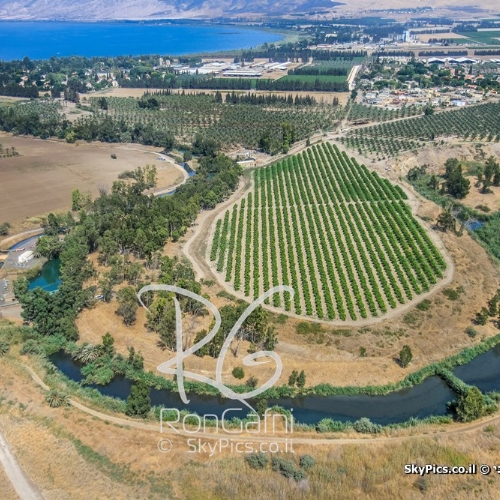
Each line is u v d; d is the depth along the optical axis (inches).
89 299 5487.2
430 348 4950.8
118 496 3329.2
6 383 4404.5
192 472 3508.9
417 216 7834.6
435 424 4045.3
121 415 4094.5
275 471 3535.9
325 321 5334.6
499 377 4677.7
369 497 3341.5
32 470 3526.1
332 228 7519.7
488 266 6510.8
